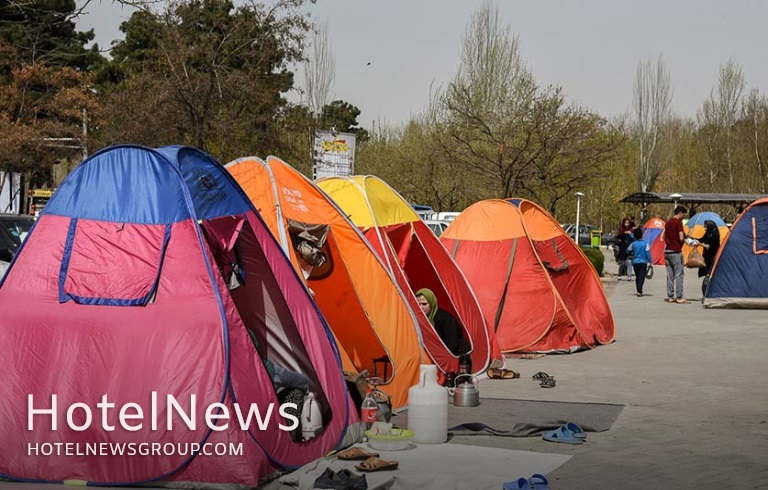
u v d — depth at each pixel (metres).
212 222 7.88
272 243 8.53
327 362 8.30
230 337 7.19
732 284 21.59
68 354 7.21
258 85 22.28
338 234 10.18
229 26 22.72
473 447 8.06
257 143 22.58
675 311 21.02
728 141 71.75
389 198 12.53
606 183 63.72
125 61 43.09
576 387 11.42
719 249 21.73
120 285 7.42
